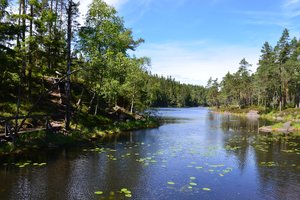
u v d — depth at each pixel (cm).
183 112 8700
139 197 1055
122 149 1959
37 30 1777
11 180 1204
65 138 2073
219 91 12531
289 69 6450
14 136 1706
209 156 1797
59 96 2997
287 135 2930
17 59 1758
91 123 2841
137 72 4009
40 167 1416
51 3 3250
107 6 2573
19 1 1934
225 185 1223
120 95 4175
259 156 1814
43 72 2022
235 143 2344
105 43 2606
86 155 1723
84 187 1151
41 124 2259
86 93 3628
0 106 2206
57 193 1075
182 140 2475
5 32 1573
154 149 1997
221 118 5891
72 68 2864
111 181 1239
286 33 6619
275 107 7631
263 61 7706
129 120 3594
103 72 2712
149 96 4712
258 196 1100
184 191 1135
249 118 5988
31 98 2573
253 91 9075
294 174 1405
